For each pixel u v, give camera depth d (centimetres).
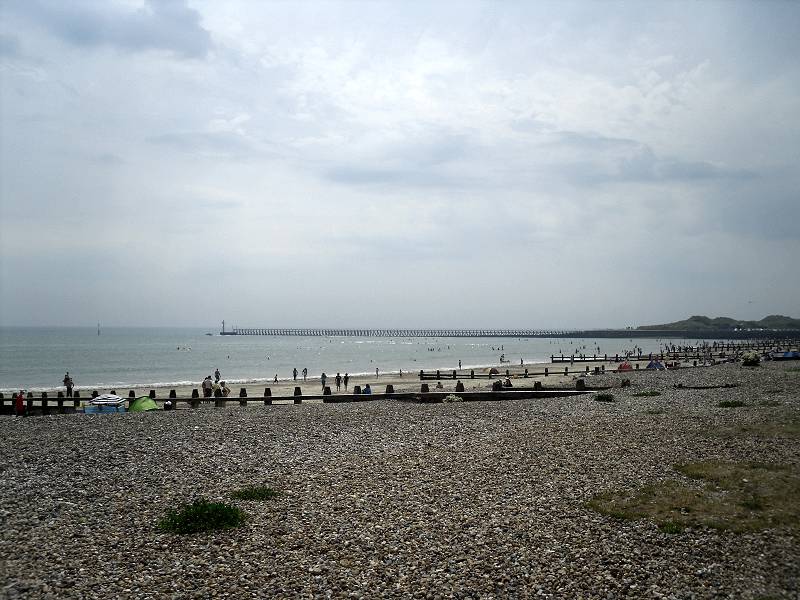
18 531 1307
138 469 1939
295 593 1006
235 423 2933
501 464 1947
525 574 1088
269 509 1477
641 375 5509
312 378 7938
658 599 995
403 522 1373
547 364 10275
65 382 4791
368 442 2381
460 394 4106
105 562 1127
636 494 1564
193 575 1073
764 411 2714
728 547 1202
